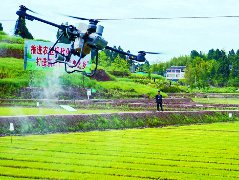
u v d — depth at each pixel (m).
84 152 33.53
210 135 45.78
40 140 38.06
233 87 172.88
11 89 77.62
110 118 49.75
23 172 26.53
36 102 68.19
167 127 52.22
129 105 72.25
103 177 26.14
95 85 94.81
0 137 38.56
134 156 32.81
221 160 32.53
